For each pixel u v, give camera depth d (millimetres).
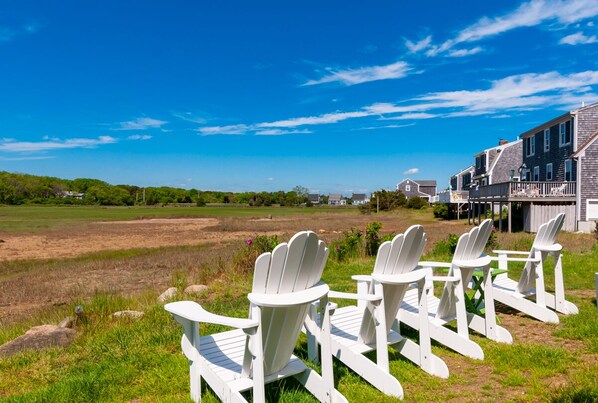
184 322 2969
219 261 9789
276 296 2500
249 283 7699
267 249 9516
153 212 59906
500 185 23281
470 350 3768
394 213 54281
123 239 22125
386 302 3295
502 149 36531
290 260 2498
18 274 11812
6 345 4383
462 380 3336
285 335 2717
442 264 4043
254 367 2494
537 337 4371
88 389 3184
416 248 3332
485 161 39031
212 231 27406
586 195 21891
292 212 63281
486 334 4266
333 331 3621
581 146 22594
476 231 3988
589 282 6992
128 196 96812
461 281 3920
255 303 2377
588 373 3281
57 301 8164
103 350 4070
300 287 2645
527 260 4875
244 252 9547
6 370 3697
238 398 2555
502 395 3082
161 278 10344
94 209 69750
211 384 2812
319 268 2779
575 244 12742
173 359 3711
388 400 2990
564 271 7789
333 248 10484
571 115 23156
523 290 5207
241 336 3385
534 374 3365
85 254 16062
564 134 24375
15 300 8367
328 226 30969
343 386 3223
